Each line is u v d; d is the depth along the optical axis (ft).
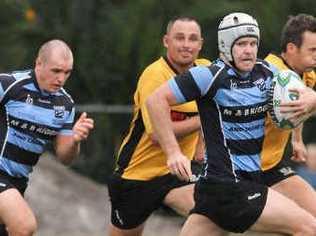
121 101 169.27
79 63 168.76
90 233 131.85
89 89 169.27
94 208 138.21
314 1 166.30
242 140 70.38
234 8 161.99
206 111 70.64
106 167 155.33
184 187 81.92
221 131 70.23
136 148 83.15
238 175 70.23
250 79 70.79
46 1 175.73
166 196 82.64
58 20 173.58
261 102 70.95
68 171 147.33
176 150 69.72
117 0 172.14
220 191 70.13
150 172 82.89
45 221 132.87
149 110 70.28
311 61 81.35
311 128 153.07
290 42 81.87
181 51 81.30
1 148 78.28
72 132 78.95
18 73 78.95
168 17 164.35
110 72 168.66
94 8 171.63
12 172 78.84
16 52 173.06
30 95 78.28
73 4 172.76
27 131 78.64
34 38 173.17
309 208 82.38
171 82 70.03
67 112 79.77
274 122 72.08
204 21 161.79
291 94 71.00
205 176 71.00
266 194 69.92
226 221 70.69
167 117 69.97
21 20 174.81
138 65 165.89
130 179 83.66
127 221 85.20
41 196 136.87
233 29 69.72
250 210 69.62
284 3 165.27
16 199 76.18
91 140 156.25
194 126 79.97
